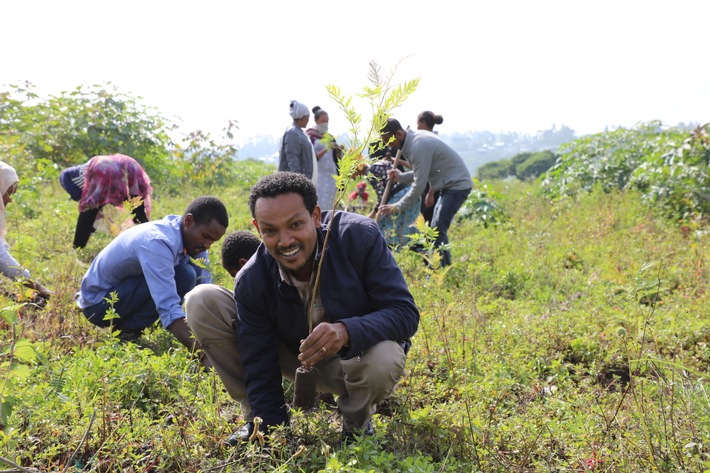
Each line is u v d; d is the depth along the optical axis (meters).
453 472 2.77
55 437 2.97
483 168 33.00
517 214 10.98
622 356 4.28
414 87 2.52
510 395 3.67
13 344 2.48
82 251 6.75
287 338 3.05
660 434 2.92
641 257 6.97
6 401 2.48
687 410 3.06
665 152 10.69
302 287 2.90
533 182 16.86
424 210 7.52
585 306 5.34
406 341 3.12
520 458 2.96
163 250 4.32
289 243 2.68
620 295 5.42
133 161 6.46
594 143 13.41
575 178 12.86
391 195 7.17
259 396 2.99
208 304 3.10
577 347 4.53
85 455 2.98
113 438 2.98
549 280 6.45
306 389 2.84
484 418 3.27
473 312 4.50
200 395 3.56
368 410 2.97
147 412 3.38
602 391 3.79
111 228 5.34
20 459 2.77
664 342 4.40
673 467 2.76
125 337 4.67
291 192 2.67
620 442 2.90
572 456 2.94
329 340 2.66
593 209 10.37
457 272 6.50
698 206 9.34
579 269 6.98
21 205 8.87
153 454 2.90
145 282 4.56
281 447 2.85
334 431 3.09
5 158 10.69
